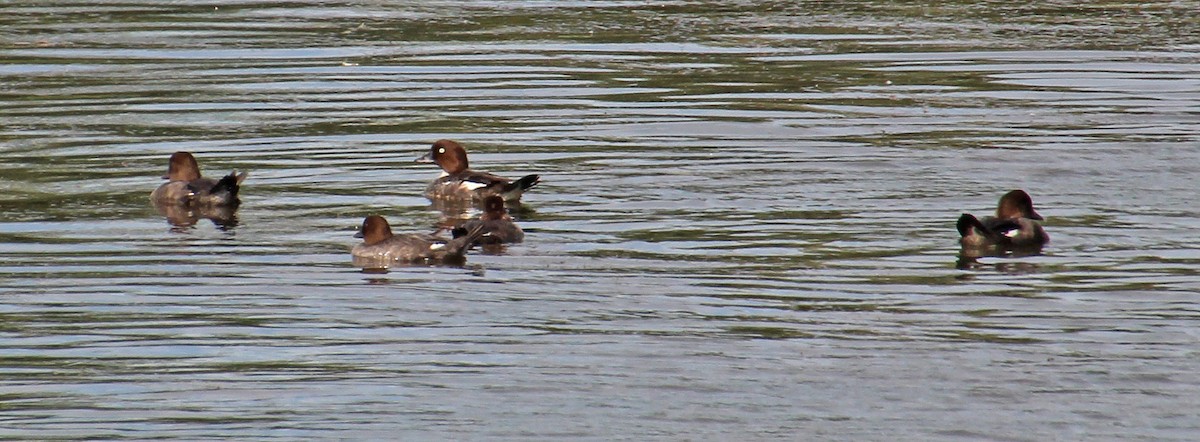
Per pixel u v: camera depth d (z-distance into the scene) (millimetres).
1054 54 30219
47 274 17359
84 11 34875
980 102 26328
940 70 28875
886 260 17719
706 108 25906
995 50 30641
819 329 15406
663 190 20812
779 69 28953
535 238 18594
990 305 16109
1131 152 22766
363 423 13281
